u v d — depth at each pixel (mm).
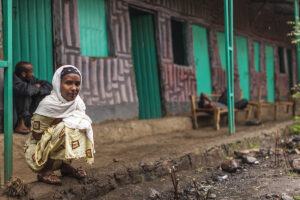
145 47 7945
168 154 4148
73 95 2607
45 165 2766
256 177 3836
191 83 8836
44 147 2633
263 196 3094
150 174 3715
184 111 8461
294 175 3771
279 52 15320
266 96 13547
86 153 2672
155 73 7816
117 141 5738
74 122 2598
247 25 12109
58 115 2613
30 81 4863
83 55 6027
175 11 8406
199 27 9453
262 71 13273
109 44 6605
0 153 4043
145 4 7391
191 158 4293
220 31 10398
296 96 6891
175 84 8188
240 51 11789
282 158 4801
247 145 5566
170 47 8148
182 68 8500
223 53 10500
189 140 5816
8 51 2893
